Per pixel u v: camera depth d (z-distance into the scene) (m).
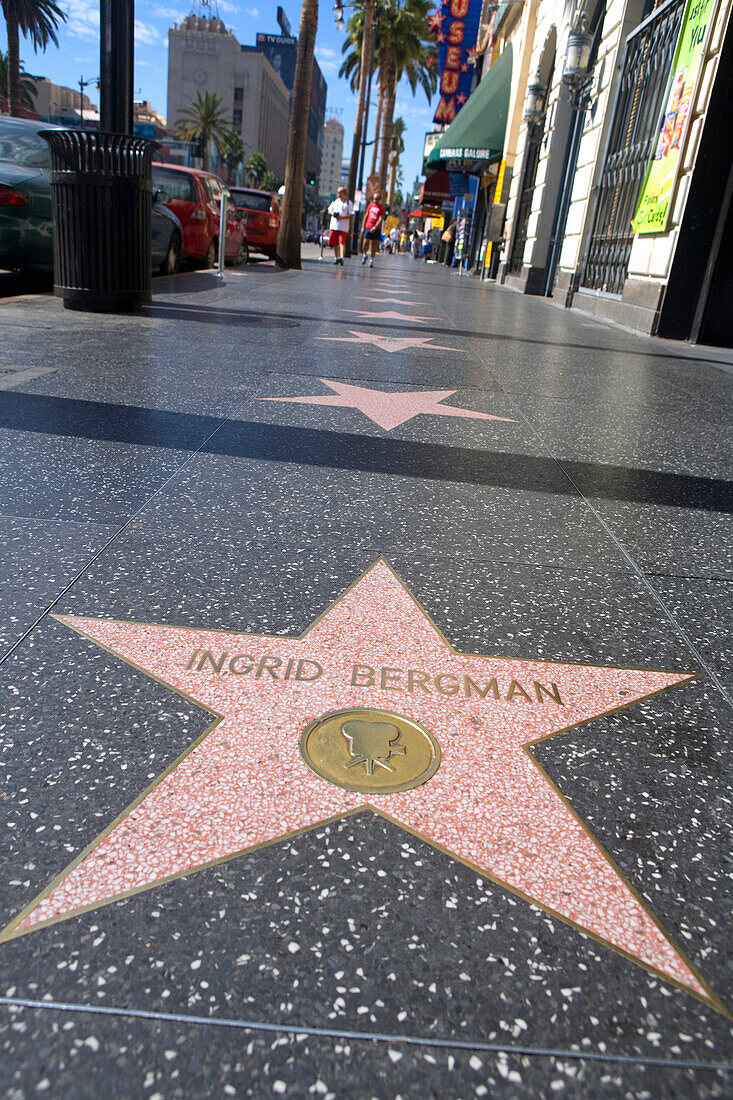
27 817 1.25
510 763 1.47
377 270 21.12
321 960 1.04
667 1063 0.94
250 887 1.15
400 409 4.34
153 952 1.04
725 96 7.42
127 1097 0.86
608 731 1.59
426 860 1.23
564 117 14.28
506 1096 0.89
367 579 2.21
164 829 1.25
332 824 1.28
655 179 8.69
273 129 156.12
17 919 1.07
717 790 1.44
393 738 1.51
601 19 11.48
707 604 2.22
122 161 6.62
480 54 30.48
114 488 2.75
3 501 2.55
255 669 1.71
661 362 6.86
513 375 5.70
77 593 1.99
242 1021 0.95
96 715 1.51
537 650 1.90
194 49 133.12
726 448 4.02
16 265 7.83
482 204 25.73
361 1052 0.93
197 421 3.71
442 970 1.04
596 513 2.93
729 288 8.16
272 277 13.72
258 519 2.58
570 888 1.19
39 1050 0.90
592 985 1.04
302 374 5.04
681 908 1.17
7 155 7.73
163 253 11.33
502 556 2.46
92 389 4.16
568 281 12.31
